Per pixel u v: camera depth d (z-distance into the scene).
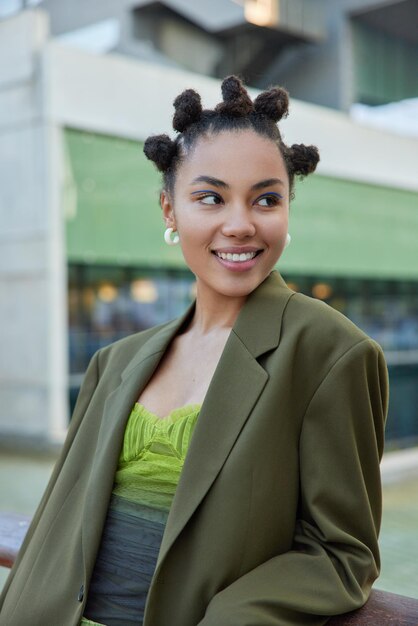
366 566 1.13
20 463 7.89
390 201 15.88
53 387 9.69
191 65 13.52
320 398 1.18
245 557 1.14
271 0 14.53
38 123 9.80
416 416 10.25
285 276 15.88
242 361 1.24
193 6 13.19
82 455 1.50
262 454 1.16
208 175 1.26
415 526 4.92
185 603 1.16
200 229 1.28
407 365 17.83
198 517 1.17
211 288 1.36
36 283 9.86
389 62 17.02
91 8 12.52
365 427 1.18
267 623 1.07
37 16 9.80
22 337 9.96
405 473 6.73
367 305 17.77
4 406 10.07
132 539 1.29
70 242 10.06
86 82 10.16
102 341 11.61
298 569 1.13
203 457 1.20
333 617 1.14
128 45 12.59
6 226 10.16
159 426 1.30
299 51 16.17
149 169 11.06
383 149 15.46
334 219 14.67
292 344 1.21
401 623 1.10
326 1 16.11
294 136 13.57
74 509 1.45
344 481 1.17
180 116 1.30
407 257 16.45
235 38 14.48
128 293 12.02
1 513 1.91
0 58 10.13
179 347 1.41
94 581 1.32
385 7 15.54
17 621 1.39
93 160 10.31
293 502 1.19
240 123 1.26
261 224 1.26
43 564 1.42
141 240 11.03
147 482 1.30
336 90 16.03
